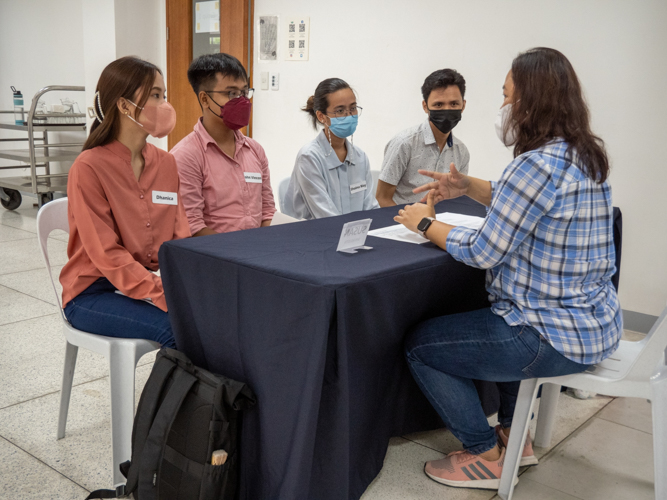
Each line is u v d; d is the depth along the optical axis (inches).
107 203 66.7
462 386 61.8
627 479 69.5
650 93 118.3
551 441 77.8
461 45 144.3
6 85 267.0
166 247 58.4
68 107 219.6
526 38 134.0
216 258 54.2
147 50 204.4
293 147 181.5
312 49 170.7
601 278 54.7
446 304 63.3
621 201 125.0
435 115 100.2
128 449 62.0
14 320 111.7
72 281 66.9
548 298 53.2
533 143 53.2
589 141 52.3
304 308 47.8
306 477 50.3
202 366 59.7
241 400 52.6
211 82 83.8
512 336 54.3
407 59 154.3
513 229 51.5
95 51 202.7
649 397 54.2
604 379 55.5
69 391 71.6
